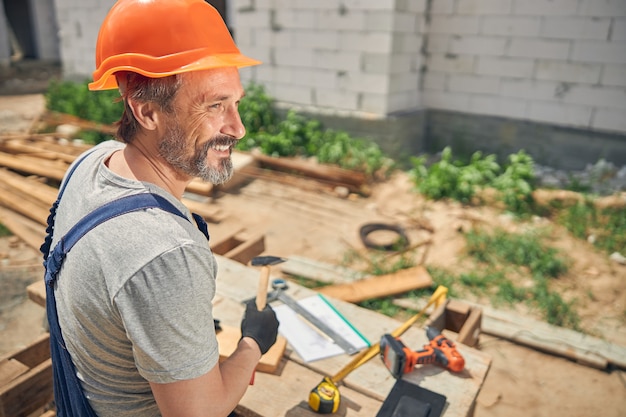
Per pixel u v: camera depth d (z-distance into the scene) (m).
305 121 8.31
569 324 4.02
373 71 7.54
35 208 5.46
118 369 1.22
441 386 2.03
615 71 6.86
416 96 8.36
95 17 10.97
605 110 7.06
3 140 7.56
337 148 7.32
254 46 8.58
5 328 3.74
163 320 1.04
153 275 1.04
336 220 5.90
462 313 2.76
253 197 6.50
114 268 1.05
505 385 3.38
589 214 5.91
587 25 6.89
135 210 1.10
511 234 5.43
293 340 2.27
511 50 7.52
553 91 7.38
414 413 1.81
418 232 5.61
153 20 1.16
